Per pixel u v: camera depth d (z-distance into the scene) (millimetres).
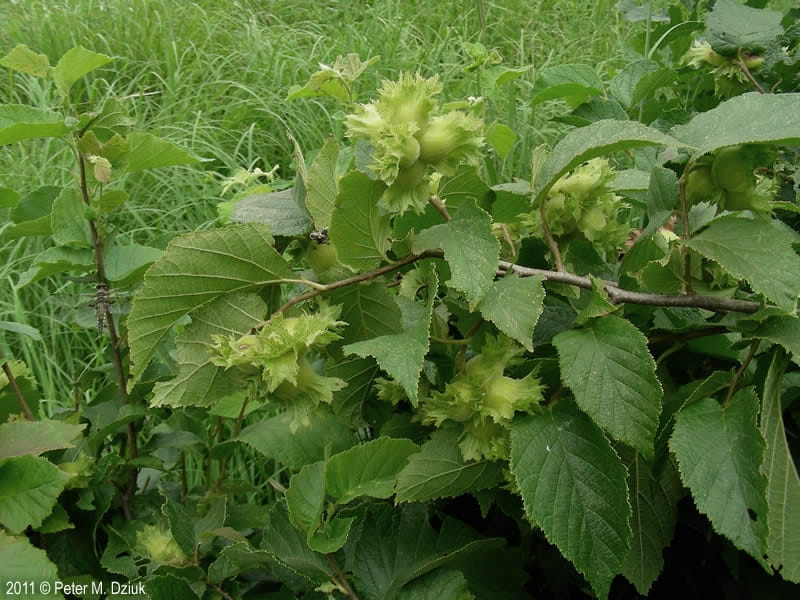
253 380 509
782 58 788
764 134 496
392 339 498
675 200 541
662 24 980
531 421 512
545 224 552
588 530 491
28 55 626
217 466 937
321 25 2051
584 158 517
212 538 626
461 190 556
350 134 490
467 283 495
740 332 543
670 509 559
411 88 484
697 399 522
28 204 704
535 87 904
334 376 577
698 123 532
